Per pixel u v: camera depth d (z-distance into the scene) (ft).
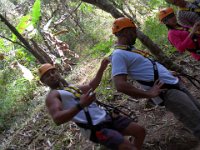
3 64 34.53
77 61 33.17
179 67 16.96
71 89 12.30
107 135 11.91
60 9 37.63
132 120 12.80
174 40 15.40
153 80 12.25
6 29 34.76
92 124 12.01
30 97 30.09
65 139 19.26
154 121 16.97
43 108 24.89
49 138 20.51
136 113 18.21
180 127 15.65
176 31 15.33
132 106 19.06
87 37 37.11
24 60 33.86
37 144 20.63
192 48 15.25
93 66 28.71
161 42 24.04
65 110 11.21
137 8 32.58
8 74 33.06
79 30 38.83
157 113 17.48
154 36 25.02
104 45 24.45
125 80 12.03
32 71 31.96
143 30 27.55
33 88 30.73
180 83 12.98
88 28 38.50
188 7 15.56
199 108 13.04
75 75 28.58
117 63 12.16
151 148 15.31
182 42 15.07
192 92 17.69
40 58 17.11
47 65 12.63
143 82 12.32
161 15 15.46
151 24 26.71
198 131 11.91
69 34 38.24
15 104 29.27
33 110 26.35
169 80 12.42
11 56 33.50
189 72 19.83
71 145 18.63
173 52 22.41
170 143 15.14
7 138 24.64
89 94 11.16
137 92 11.89
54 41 32.48
